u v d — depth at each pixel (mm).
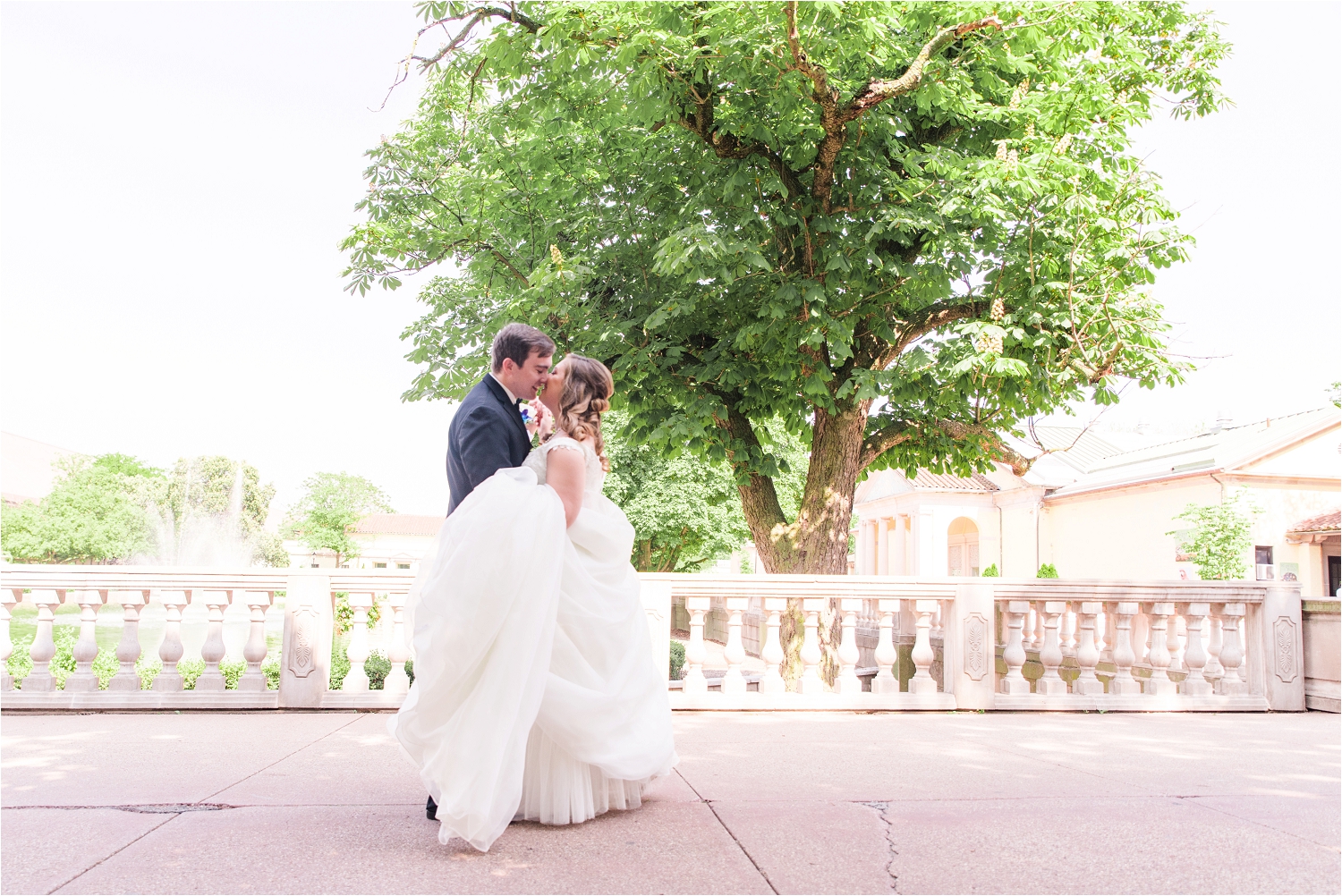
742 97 8828
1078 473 28000
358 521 56188
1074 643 12539
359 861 2869
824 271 9133
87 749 4727
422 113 11695
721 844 3111
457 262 11094
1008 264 9625
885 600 7094
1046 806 3707
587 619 3408
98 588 6312
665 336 9852
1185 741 5422
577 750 3311
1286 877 2840
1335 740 5543
